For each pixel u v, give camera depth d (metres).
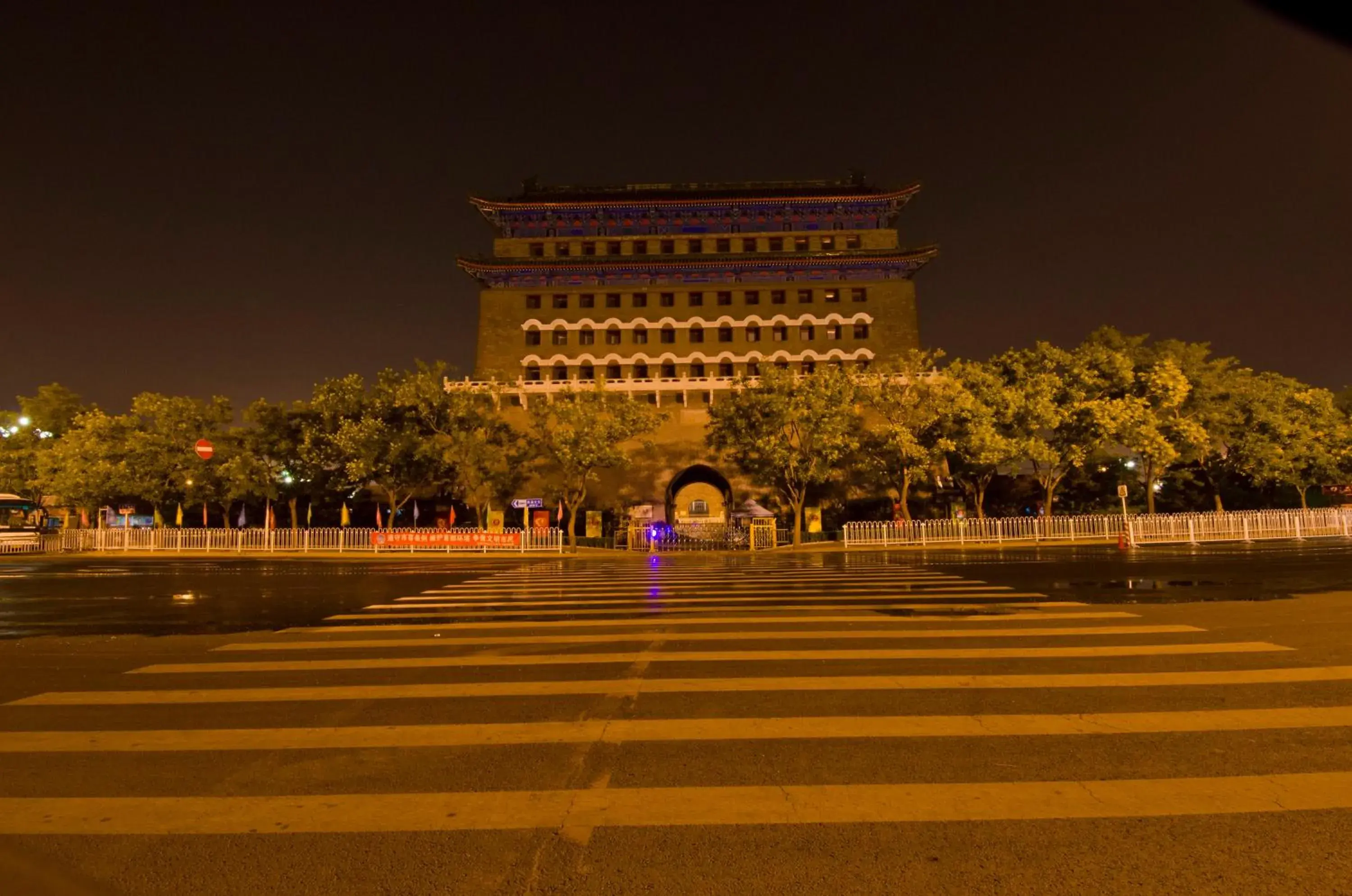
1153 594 13.86
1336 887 3.62
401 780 5.12
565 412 35.81
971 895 3.58
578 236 59.22
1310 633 9.77
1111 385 37.81
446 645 9.80
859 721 6.27
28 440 44.06
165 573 22.39
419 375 36.59
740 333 55.38
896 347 54.69
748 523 34.88
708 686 7.49
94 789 5.02
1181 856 3.95
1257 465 39.06
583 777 5.14
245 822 4.48
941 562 22.50
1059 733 5.90
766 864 3.91
